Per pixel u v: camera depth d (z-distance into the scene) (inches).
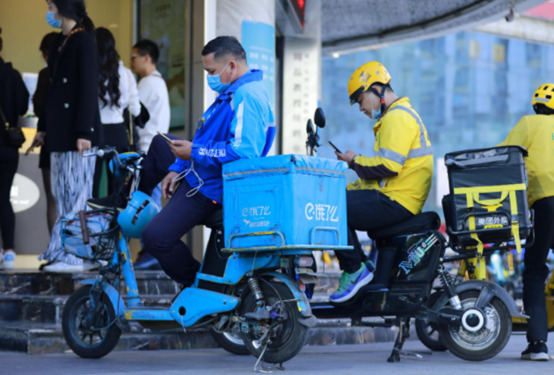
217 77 339.3
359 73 384.2
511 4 789.2
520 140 403.5
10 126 597.0
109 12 704.4
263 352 311.9
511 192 361.7
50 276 467.5
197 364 353.7
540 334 383.2
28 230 665.6
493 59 3727.9
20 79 601.9
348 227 368.5
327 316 376.5
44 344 391.2
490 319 366.9
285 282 314.7
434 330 430.9
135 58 577.6
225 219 319.9
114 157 378.0
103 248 374.0
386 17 904.9
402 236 369.4
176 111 604.7
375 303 369.7
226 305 325.4
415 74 3722.9
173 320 348.5
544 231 393.7
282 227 303.6
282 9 697.6
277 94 721.6
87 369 331.6
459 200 368.2
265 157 309.7
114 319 365.4
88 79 465.4
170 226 337.4
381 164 364.5
